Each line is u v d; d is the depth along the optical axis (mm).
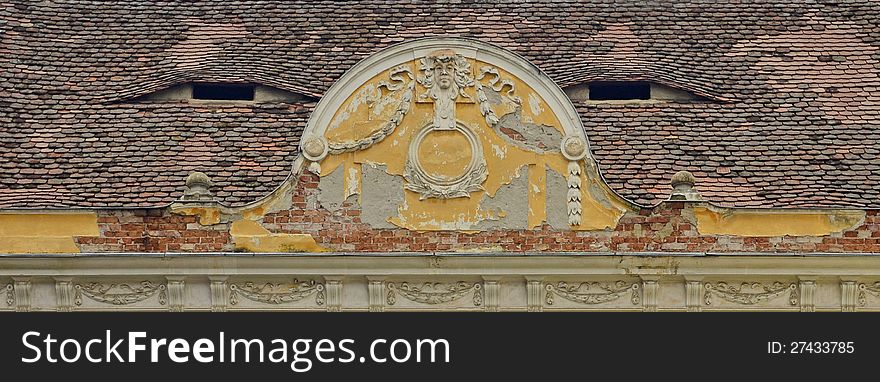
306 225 31219
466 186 31234
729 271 31047
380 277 30984
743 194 32844
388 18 37312
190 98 35156
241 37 36844
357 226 31219
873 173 33344
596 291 31188
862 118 34750
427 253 30859
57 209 31188
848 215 31406
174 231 31172
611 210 31250
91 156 33656
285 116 34719
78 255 30797
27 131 34219
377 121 31328
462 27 37125
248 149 33875
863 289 31234
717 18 37438
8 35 36500
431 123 31344
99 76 35812
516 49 36594
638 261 30953
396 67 31406
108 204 32438
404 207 31250
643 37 36938
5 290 31047
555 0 37781
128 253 30859
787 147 34000
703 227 31250
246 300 31062
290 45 36625
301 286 31094
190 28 37094
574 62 36188
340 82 31328
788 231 31328
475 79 31391
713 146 34031
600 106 34969
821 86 35625
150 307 31078
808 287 31172
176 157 33594
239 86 35250
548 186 31266
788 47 36688
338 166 31297
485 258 30906
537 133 31328
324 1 37688
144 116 34656
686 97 35281
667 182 33250
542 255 30859
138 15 37438
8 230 31156
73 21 37156
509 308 31109
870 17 37406
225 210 31188
